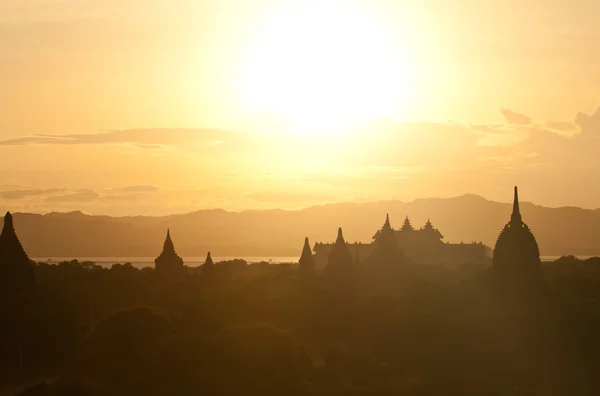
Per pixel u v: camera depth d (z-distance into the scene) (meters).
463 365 140.75
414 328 157.38
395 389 126.12
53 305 165.00
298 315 175.25
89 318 167.88
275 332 133.75
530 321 157.38
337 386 127.62
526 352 147.12
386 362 143.12
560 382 135.75
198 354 128.75
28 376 137.50
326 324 171.88
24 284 164.00
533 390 130.62
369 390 125.38
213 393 122.62
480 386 129.62
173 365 126.69
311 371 134.75
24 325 151.12
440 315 162.50
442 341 150.88
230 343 130.62
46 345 151.00
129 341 134.50
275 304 180.25
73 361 138.12
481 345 148.62
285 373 127.81
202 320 152.00
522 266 177.38
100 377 126.19
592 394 131.12
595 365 143.88
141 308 141.62
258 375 126.50
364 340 160.50
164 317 141.38
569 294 184.25
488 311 166.62
